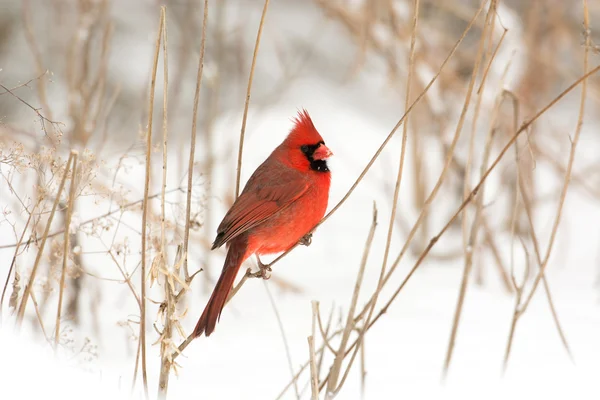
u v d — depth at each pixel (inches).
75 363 240.5
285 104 650.8
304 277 403.2
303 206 279.9
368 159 576.7
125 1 630.5
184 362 279.6
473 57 451.2
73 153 207.5
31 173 312.3
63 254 218.1
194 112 222.2
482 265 383.2
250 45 674.2
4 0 584.1
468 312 338.6
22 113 429.7
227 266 268.2
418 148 461.7
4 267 303.6
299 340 305.3
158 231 263.4
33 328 265.1
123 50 611.5
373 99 711.7
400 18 425.7
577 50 480.7
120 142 413.7
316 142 281.7
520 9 501.4
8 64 561.3
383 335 307.4
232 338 307.6
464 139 478.0
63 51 470.3
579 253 434.3
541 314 334.6
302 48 705.6
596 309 340.2
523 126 236.1
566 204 515.8
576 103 682.2
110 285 347.6
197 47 567.8
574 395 245.8
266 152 534.3
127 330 308.3
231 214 273.6
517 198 286.0
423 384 255.1
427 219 428.5
